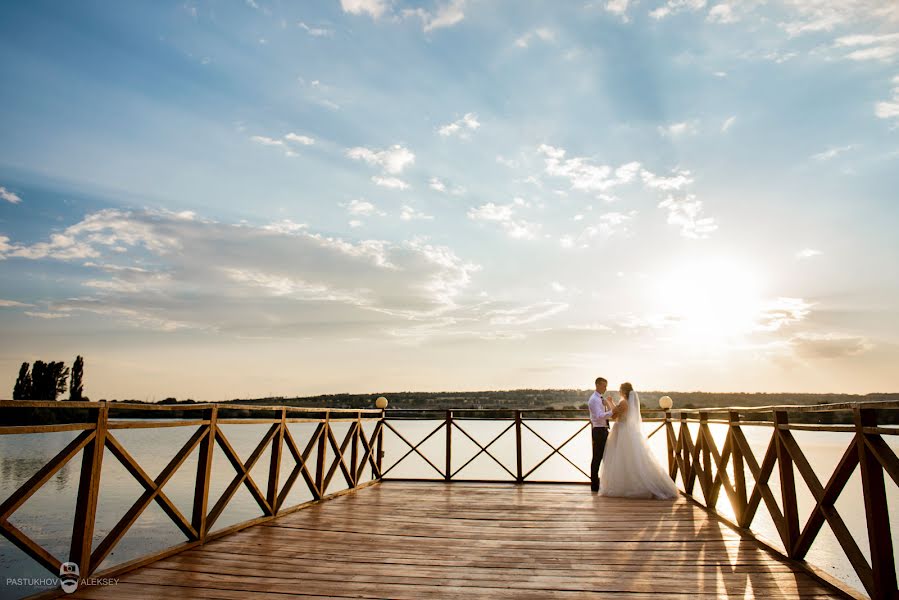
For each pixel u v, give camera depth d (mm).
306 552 4312
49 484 16250
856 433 3074
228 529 4871
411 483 8320
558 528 5219
